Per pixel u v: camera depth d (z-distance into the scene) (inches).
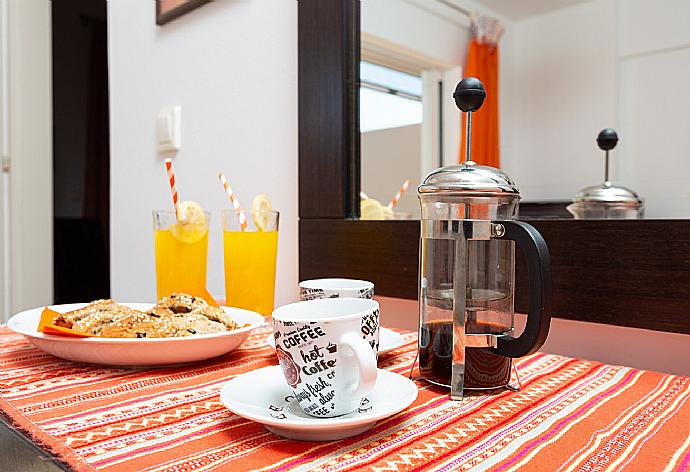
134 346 23.1
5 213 85.9
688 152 25.8
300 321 17.2
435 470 14.4
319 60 40.3
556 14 29.7
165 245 36.3
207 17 50.2
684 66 26.0
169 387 22.0
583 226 28.2
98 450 15.6
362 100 38.7
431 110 35.1
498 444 16.2
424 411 19.2
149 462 14.8
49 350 25.0
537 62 30.3
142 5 57.7
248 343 30.3
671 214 26.1
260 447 16.0
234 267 36.9
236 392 18.9
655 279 26.0
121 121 61.4
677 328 25.3
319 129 40.5
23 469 14.6
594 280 27.9
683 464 14.7
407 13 36.0
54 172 88.0
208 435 16.9
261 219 36.6
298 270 42.8
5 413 18.6
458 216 20.8
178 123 53.5
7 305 86.4
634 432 17.1
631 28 27.4
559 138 29.6
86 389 21.6
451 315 21.4
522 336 19.6
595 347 30.2
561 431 17.2
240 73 47.3
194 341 23.6
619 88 27.7
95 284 91.4
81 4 89.0
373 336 18.2
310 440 16.5
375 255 36.7
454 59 33.8
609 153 28.0
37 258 86.0
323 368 17.1
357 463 14.9
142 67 58.1
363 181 39.0
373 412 17.5
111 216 63.4
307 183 41.4
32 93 84.7
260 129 45.7
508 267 21.7
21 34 83.9
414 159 36.0
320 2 40.2
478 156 32.8
